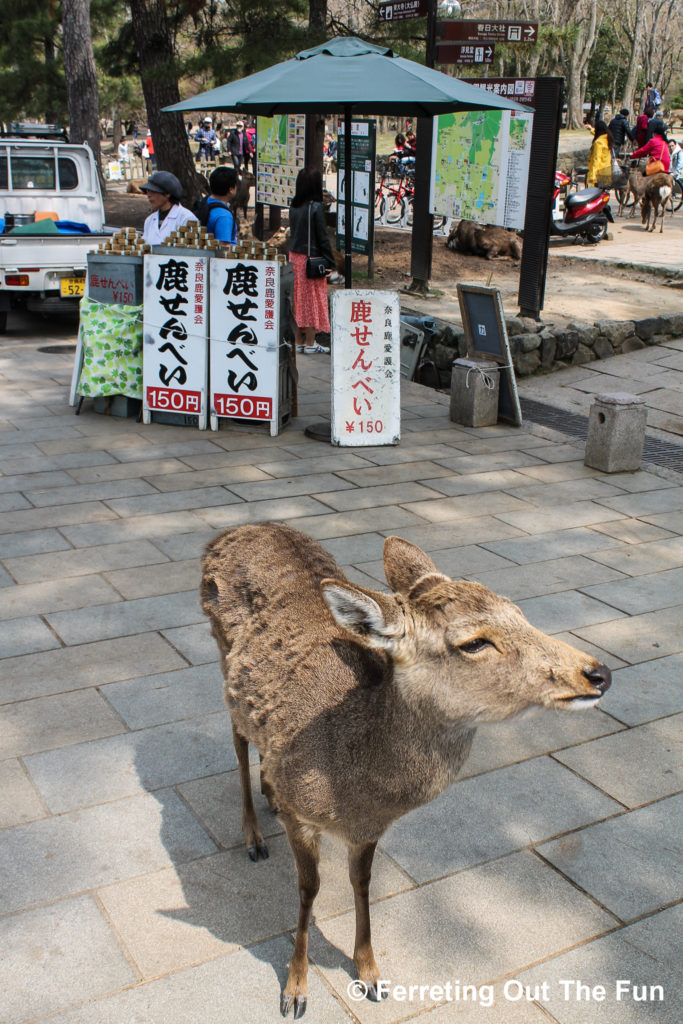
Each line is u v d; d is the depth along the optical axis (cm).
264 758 288
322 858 345
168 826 354
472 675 246
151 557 577
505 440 848
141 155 3494
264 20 1422
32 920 307
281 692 285
